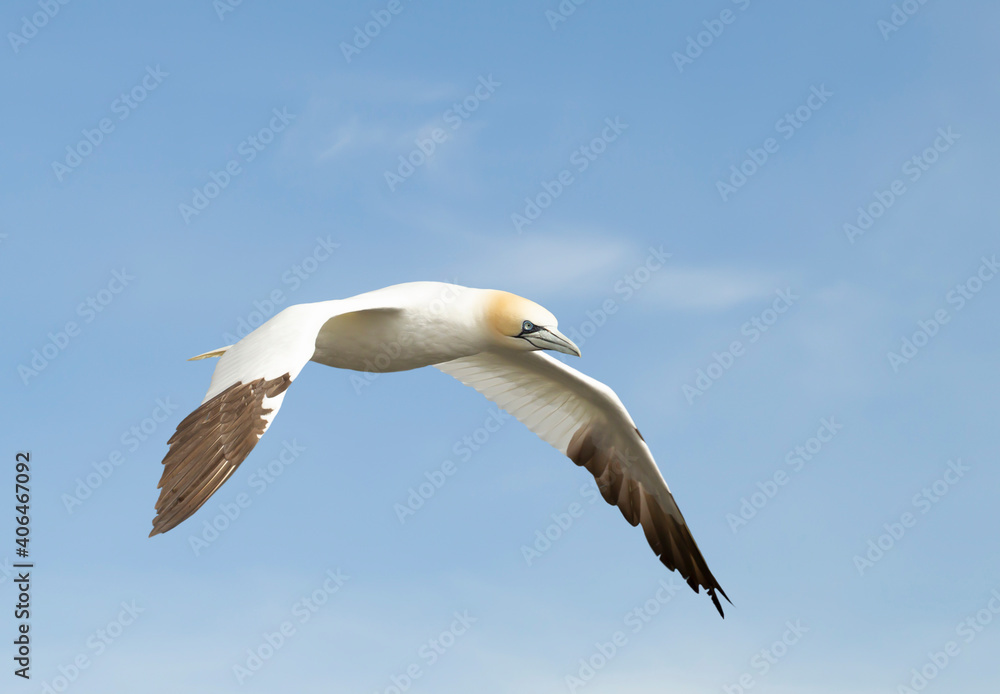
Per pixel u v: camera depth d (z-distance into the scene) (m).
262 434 7.00
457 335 10.05
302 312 8.21
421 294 9.95
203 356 10.88
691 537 11.91
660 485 11.87
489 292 10.21
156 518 6.44
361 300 9.20
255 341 7.82
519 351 10.38
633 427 11.48
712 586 11.90
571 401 11.83
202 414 7.11
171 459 6.78
